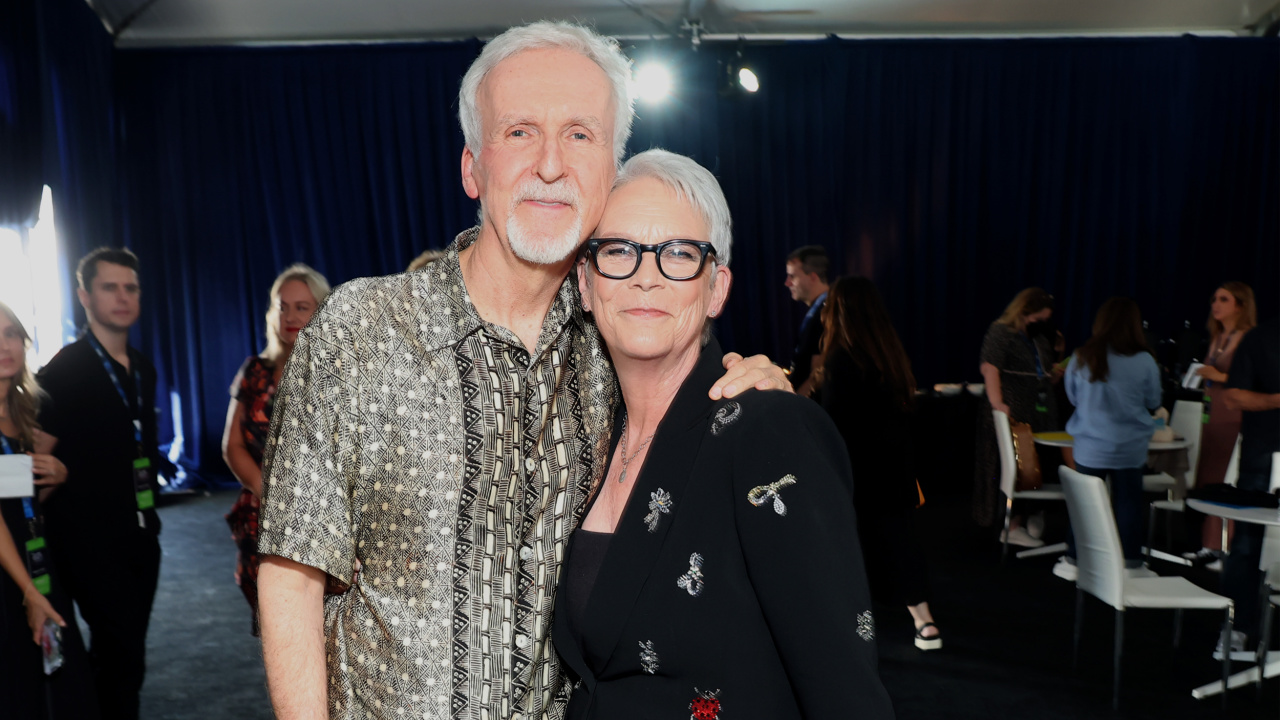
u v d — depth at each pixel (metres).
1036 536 5.78
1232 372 4.09
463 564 1.18
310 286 2.91
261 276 8.14
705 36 7.98
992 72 8.09
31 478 2.34
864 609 1.02
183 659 3.87
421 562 1.17
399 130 8.13
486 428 1.19
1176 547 5.64
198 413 8.02
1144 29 8.06
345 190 8.16
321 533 1.12
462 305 1.21
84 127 6.84
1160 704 3.42
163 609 4.55
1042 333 5.64
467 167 1.28
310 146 8.11
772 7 7.63
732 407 1.15
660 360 1.23
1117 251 8.18
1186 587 3.50
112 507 2.68
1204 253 8.20
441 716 1.17
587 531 1.26
